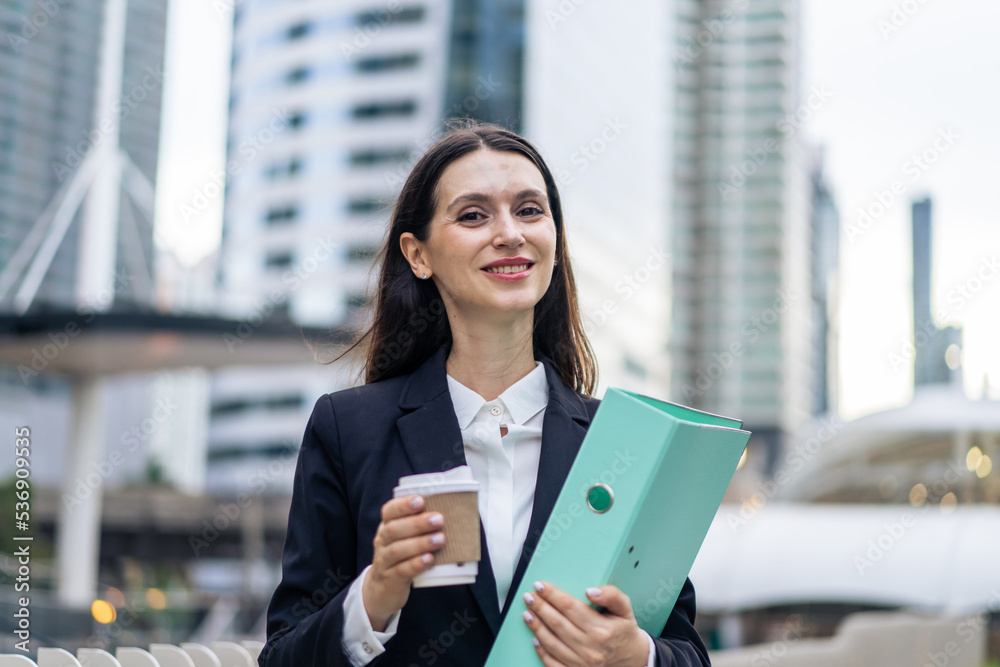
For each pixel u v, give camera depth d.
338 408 1.47
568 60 40.00
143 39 15.63
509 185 1.46
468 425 1.47
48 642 2.87
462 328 1.53
